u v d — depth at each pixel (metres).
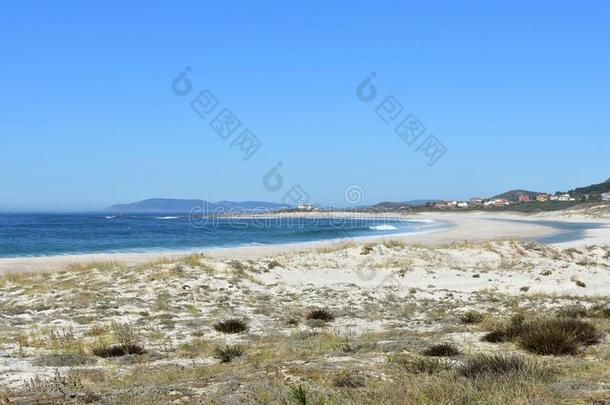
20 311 20.09
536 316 19.45
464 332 16.27
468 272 34.34
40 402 8.19
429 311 22.20
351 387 8.63
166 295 23.64
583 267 34.81
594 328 13.63
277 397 7.77
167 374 10.58
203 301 22.94
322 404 7.01
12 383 10.05
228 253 47.84
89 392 8.99
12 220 190.88
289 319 19.08
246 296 24.83
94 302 21.67
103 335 16.06
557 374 8.95
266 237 83.69
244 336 16.06
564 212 185.00
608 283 31.03
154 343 14.90
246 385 9.05
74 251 59.22
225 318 19.33
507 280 32.03
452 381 8.23
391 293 27.39
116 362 12.29
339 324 18.69
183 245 68.31
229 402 7.80
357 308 22.58
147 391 8.66
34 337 15.49
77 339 15.35
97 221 178.12
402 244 42.41
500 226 114.94
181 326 17.69
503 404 6.83
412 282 31.83
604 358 11.06
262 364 11.10
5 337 15.58
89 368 11.62
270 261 33.50
